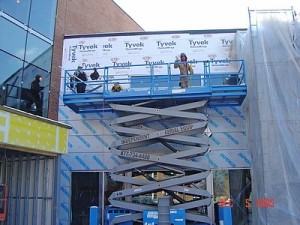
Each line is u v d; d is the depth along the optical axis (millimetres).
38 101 14367
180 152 12195
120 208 12602
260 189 11602
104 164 14016
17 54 13352
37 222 11531
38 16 14688
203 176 11945
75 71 14234
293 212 10969
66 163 14133
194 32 14938
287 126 11594
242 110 13914
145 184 12227
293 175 11234
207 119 12320
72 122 14461
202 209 13156
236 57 14492
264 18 12516
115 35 15180
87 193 13898
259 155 11711
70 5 17031
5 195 10711
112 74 14844
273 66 12070
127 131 12664
